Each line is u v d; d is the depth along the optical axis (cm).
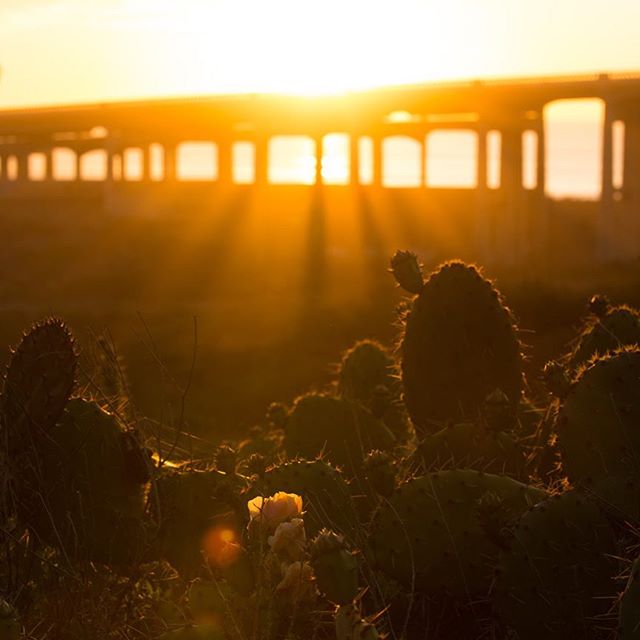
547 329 1970
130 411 544
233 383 1705
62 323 501
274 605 355
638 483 462
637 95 6425
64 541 482
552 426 563
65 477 486
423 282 629
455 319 615
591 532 430
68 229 7688
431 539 455
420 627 459
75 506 482
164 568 496
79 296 5184
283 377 1820
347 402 626
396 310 655
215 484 480
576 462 479
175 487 483
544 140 7206
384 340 2420
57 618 428
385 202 8056
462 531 455
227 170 9569
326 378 1827
